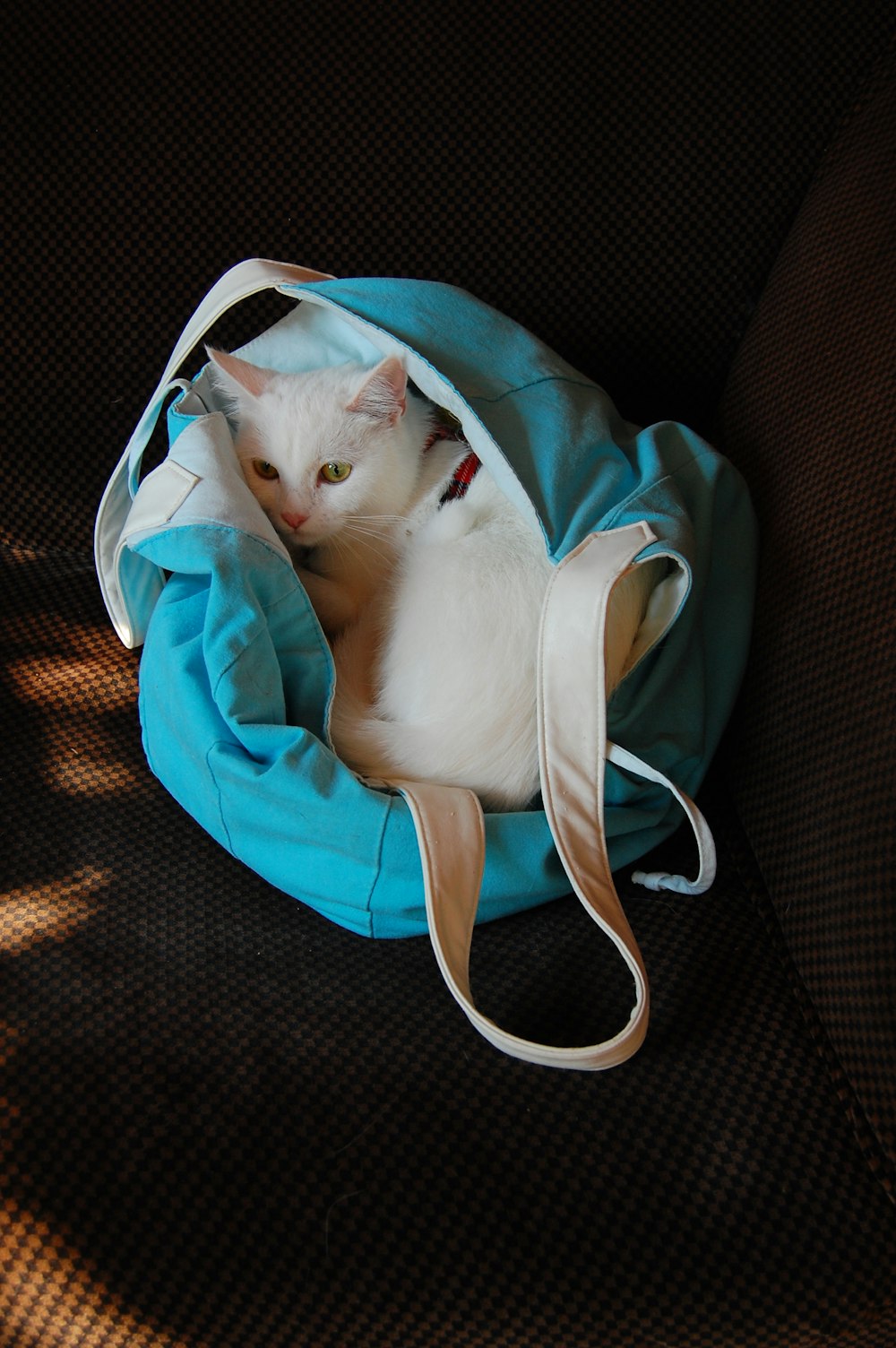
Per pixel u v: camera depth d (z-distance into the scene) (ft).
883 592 2.89
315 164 3.92
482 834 2.92
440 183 3.97
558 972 2.88
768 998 2.80
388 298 3.50
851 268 3.50
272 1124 2.43
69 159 3.85
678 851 3.39
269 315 4.17
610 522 3.19
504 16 3.87
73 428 4.12
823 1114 2.52
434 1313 2.23
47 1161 2.32
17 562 4.25
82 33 3.78
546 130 3.94
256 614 3.10
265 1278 2.23
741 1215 2.33
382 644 3.72
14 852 3.09
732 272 4.09
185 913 2.99
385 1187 2.34
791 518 3.41
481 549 3.58
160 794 3.42
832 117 3.95
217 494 3.27
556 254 4.05
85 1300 2.21
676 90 3.92
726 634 3.47
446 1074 2.56
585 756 2.97
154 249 3.95
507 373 3.47
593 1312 2.24
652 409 4.31
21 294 3.94
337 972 2.86
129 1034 2.59
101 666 3.84
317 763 2.95
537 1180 2.36
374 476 4.04
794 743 3.12
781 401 3.65
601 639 2.95
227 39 3.82
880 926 2.52
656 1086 2.55
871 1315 2.28
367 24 3.85
